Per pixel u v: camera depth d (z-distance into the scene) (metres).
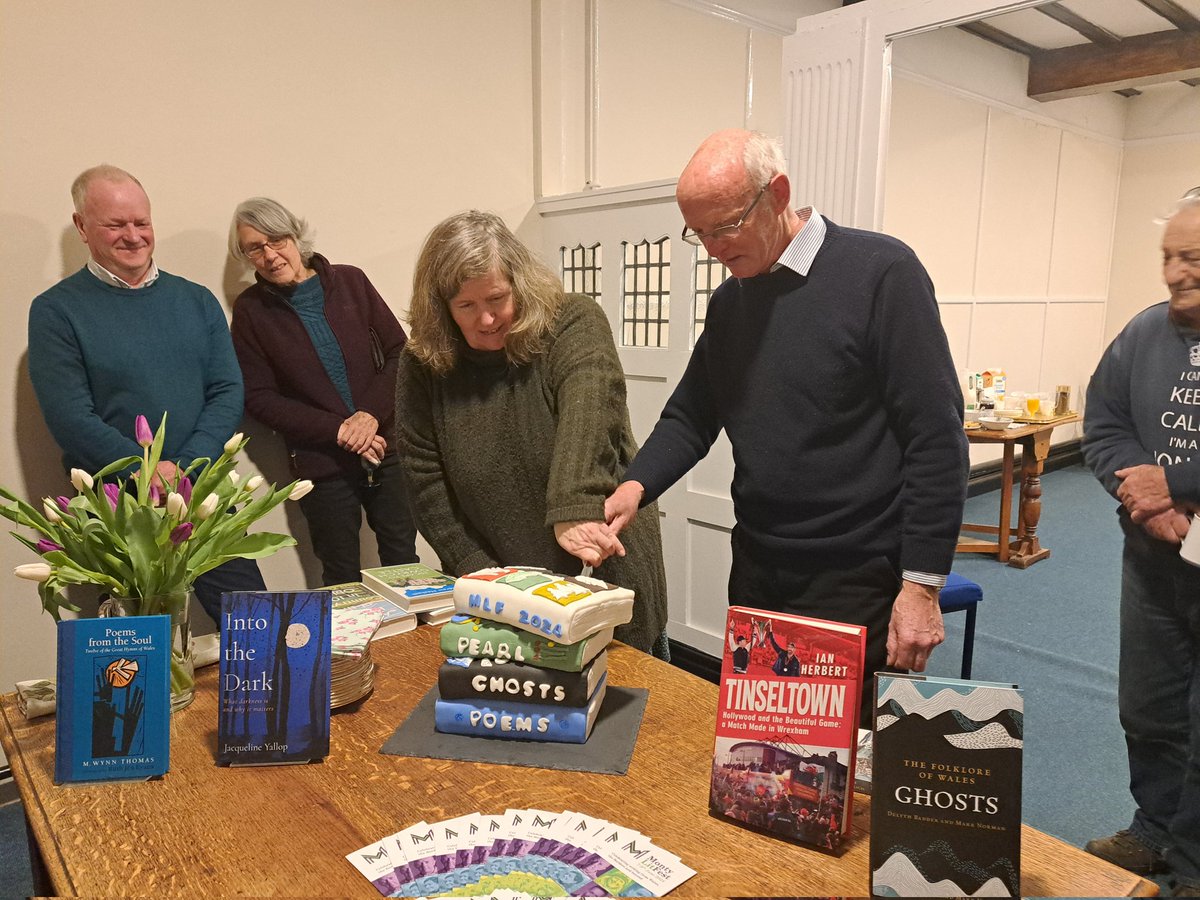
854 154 2.35
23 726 1.23
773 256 1.45
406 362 1.64
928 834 0.80
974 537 2.30
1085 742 2.13
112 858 0.90
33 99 2.39
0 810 2.40
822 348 1.44
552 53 3.61
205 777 1.06
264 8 2.81
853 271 1.42
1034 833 0.94
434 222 3.38
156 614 1.15
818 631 0.93
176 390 2.40
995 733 0.79
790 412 1.50
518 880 0.84
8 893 2.00
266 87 2.85
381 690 1.32
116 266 2.30
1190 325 1.42
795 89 2.47
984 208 1.97
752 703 0.95
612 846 0.90
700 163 1.36
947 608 2.24
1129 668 1.59
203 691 1.31
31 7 2.36
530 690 1.13
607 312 3.46
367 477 2.94
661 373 3.24
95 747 1.06
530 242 3.72
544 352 1.56
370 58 3.10
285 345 2.76
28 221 2.42
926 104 2.17
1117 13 1.60
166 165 2.66
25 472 2.49
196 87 2.69
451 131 3.38
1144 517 1.53
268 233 2.65
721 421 1.72
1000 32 1.85
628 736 1.16
